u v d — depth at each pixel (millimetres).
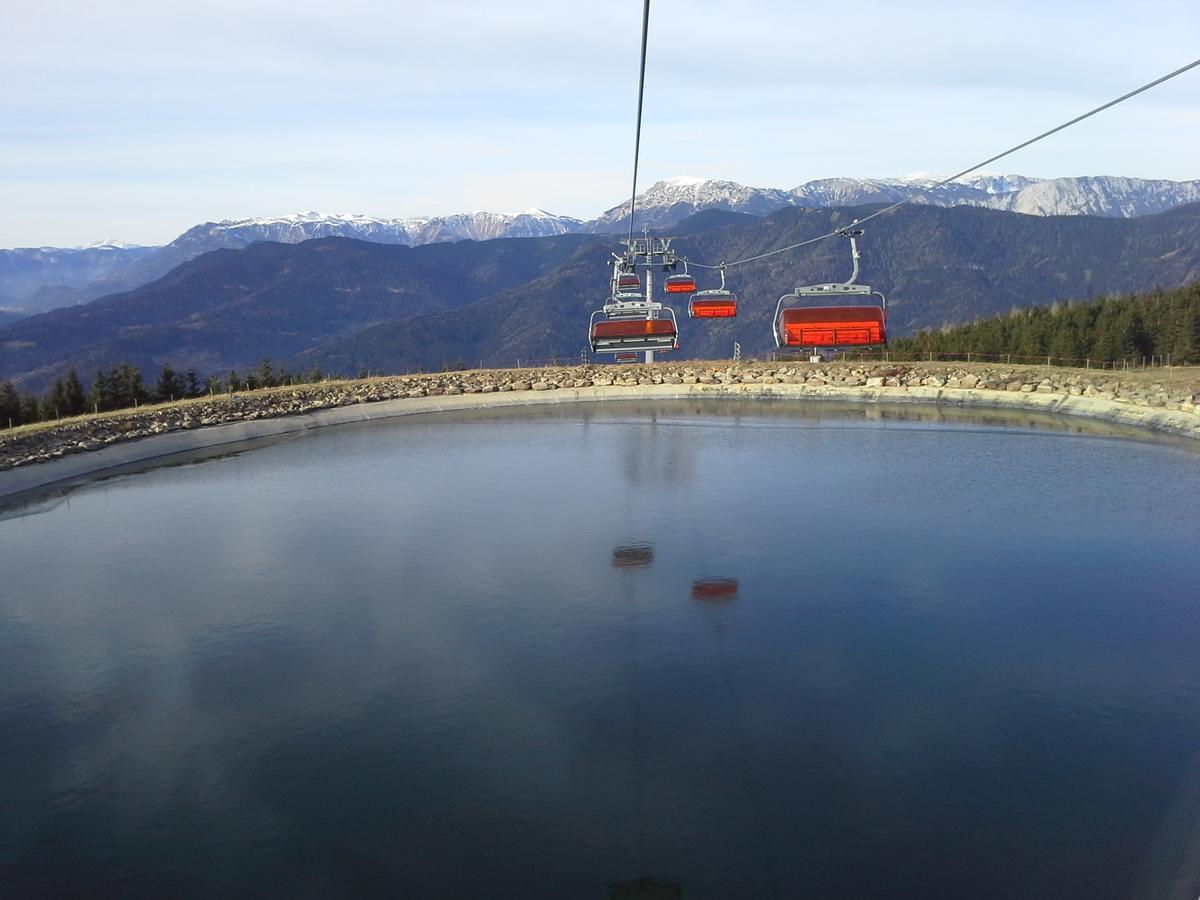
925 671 26234
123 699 26078
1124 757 21469
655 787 20625
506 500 49031
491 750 22484
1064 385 75312
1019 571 34875
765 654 27672
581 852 18453
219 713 24969
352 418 80312
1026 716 23516
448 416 82688
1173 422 62844
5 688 27078
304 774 21672
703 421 74938
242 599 34344
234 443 70688
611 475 54625
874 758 21625
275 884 17734
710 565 36406
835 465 55531
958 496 46875
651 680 26109
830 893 17031
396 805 20266
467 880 17719
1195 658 26812
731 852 18328
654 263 77062
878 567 35594
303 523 45625
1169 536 39062
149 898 17453
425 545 40688
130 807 20516
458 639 29656
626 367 95938
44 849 19047
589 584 34625
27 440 59781
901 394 82000
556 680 26344
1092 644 27922
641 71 20016
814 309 44562
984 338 98250
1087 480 49812
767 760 21688
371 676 27031
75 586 36531
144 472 60281
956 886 17156
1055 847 18172
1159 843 18156
